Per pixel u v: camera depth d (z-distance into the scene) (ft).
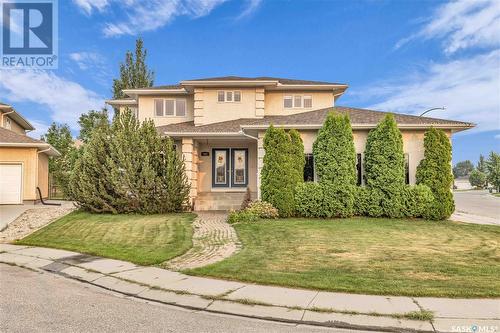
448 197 45.39
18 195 64.18
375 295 17.85
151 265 24.80
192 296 18.42
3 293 19.19
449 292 17.89
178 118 69.26
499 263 24.11
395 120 47.37
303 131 50.26
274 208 45.93
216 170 64.80
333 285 19.29
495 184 169.78
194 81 63.52
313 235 34.58
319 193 45.44
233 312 16.38
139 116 69.15
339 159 45.85
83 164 51.75
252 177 64.49
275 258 25.80
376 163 46.29
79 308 16.85
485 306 16.17
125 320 15.31
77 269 24.31
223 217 48.70
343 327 14.62
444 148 46.26
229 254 27.63
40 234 36.88
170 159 51.49
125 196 49.65
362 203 46.24
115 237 34.58
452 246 29.78
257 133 52.80
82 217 46.68
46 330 13.96
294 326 14.80
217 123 62.13
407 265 23.57
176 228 38.78
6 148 64.03
